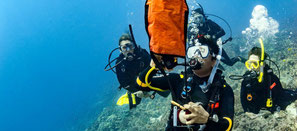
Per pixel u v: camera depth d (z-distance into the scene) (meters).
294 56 7.16
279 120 4.50
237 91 6.18
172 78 2.01
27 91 73.56
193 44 1.88
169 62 1.32
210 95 1.77
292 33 10.97
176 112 1.67
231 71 8.61
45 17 87.31
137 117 9.87
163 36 1.21
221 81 1.81
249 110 3.63
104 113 13.59
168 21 1.21
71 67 84.94
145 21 1.28
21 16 84.75
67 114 33.59
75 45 89.56
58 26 89.75
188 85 1.85
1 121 58.31
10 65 85.06
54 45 88.88
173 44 1.22
